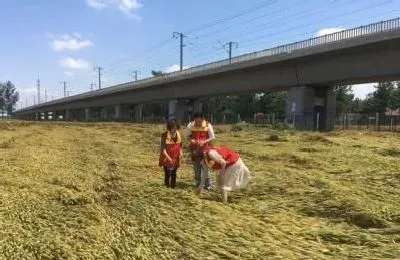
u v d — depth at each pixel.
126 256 6.06
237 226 7.66
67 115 156.25
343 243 7.13
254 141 25.58
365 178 11.79
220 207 8.97
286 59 52.44
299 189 10.66
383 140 26.16
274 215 8.54
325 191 9.95
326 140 24.70
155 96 92.44
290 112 54.53
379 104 96.00
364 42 42.69
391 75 43.00
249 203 9.75
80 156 18.75
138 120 102.31
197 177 11.55
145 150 22.31
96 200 9.72
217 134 33.28
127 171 14.38
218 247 6.61
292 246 6.78
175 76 78.81
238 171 10.21
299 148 20.84
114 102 114.12
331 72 48.94
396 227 7.71
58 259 5.82
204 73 69.38
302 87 53.50
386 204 8.84
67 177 12.30
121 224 7.60
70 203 9.44
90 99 127.25
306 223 8.11
